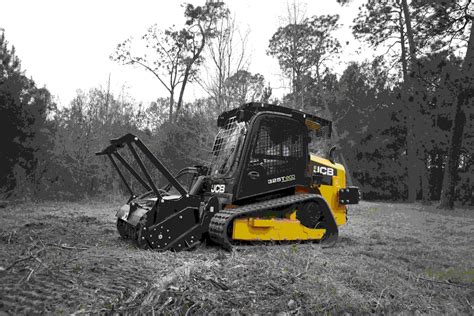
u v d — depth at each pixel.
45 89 20.64
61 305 3.32
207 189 7.41
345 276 4.87
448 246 8.17
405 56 28.84
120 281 4.02
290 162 7.30
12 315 3.08
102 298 3.53
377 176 32.91
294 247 6.08
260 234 6.59
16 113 17.39
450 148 20.61
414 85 26.58
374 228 10.84
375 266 5.66
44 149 18.77
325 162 7.90
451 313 4.23
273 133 7.21
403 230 10.62
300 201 7.00
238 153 7.15
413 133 28.66
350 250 7.02
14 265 4.30
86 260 4.82
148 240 6.14
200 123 20.48
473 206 27.58
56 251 5.32
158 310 3.42
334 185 7.87
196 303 3.61
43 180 18.69
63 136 20.50
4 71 18.08
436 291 4.91
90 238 7.34
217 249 6.62
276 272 4.63
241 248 6.27
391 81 31.16
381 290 4.59
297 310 3.74
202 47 30.69
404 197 33.53
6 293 3.46
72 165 20.17
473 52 20.55
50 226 8.60
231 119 7.93
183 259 5.43
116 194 20.02
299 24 22.78
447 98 26.47
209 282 4.12
